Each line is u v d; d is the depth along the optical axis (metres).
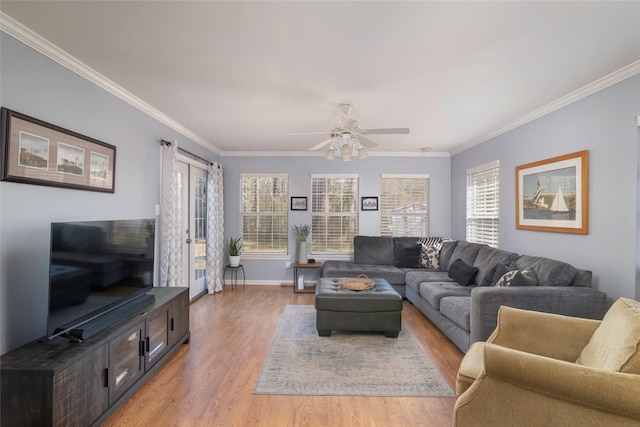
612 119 2.57
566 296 2.53
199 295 4.95
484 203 4.65
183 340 3.04
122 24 1.87
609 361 1.37
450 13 1.75
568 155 3.00
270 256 5.79
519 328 1.86
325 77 2.57
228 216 5.80
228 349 3.00
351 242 5.84
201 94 2.96
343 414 2.04
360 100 3.08
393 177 5.77
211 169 5.13
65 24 1.87
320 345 3.10
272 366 2.67
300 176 5.81
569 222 3.00
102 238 2.19
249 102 3.15
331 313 3.29
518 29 1.90
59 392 1.59
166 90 2.87
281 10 1.73
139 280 2.66
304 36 1.99
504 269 3.28
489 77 2.56
